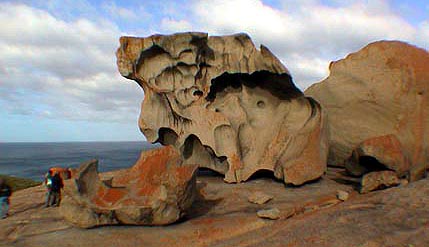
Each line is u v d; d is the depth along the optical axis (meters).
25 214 9.73
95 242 7.13
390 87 11.87
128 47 12.27
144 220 7.76
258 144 12.50
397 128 11.71
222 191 10.80
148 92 12.96
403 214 6.79
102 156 90.56
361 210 7.41
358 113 12.50
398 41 12.67
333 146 13.17
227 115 12.88
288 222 7.69
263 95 13.31
